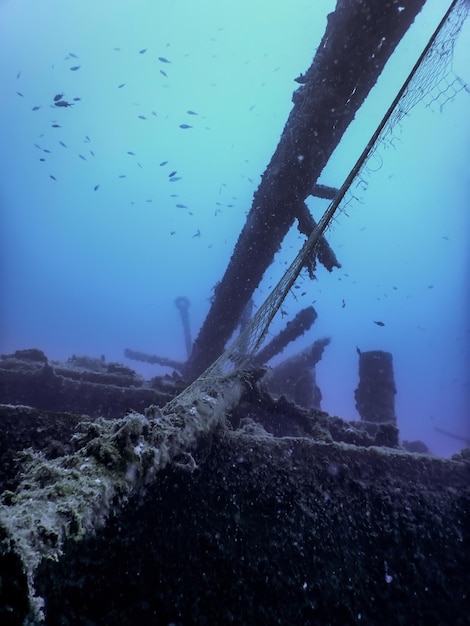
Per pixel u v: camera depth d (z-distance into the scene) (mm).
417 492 3824
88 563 2803
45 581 2664
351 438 5629
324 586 3094
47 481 1935
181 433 3021
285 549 3195
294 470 3662
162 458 2607
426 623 3080
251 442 3758
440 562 3426
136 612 2768
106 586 2787
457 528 3648
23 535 1419
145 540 2982
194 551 3029
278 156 5555
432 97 2564
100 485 1992
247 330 4301
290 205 5754
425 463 4086
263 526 3271
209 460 3504
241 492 3402
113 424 2572
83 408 5957
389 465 3977
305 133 4984
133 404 6047
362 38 4184
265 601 2947
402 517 3615
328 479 3705
